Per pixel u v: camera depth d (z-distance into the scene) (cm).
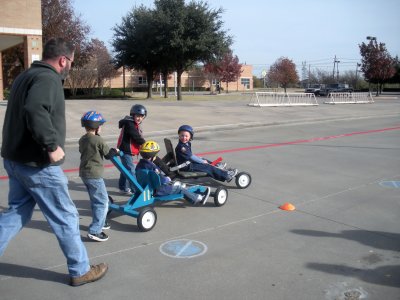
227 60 5934
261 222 530
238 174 687
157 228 505
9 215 348
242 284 367
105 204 464
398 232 501
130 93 4975
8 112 335
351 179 770
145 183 536
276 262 412
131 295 346
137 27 3516
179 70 3475
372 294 352
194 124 1614
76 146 1141
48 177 334
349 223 530
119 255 425
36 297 341
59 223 347
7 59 3456
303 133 1467
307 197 648
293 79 6041
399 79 5875
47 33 3447
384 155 1027
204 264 406
